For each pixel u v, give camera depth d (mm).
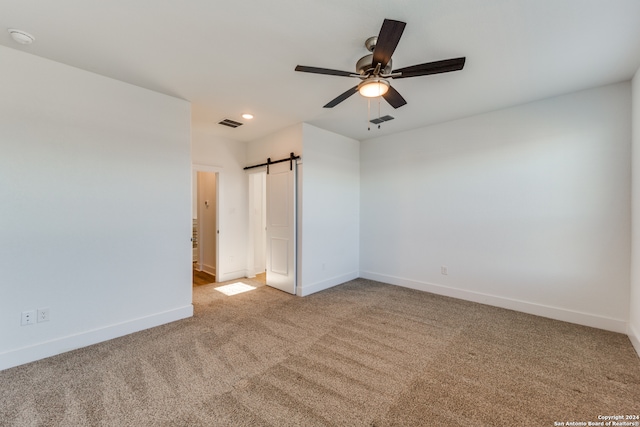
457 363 2238
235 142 4957
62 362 2223
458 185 3846
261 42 2109
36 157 2270
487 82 2736
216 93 2982
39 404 1741
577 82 2742
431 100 3182
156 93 2936
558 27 1911
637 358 2297
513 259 3402
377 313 3314
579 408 1728
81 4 1693
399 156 4492
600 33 1972
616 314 2789
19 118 2201
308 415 1664
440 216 4035
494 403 1775
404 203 4434
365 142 4961
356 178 4980
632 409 1715
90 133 2525
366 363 2234
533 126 3238
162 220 2980
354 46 2156
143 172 2846
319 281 4262
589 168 2918
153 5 1712
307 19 1854
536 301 3244
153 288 2916
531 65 2420
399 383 1979
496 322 3041
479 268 3678
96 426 1568
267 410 1703
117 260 2680
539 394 1861
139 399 1791
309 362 2246
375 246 4824
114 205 2662
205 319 3125
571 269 3029
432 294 4055
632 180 2646
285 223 4215
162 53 2252
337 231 4582
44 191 2301
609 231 2822
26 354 2211
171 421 1610
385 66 2023
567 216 3045
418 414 1679
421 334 2758
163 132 2982
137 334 2732
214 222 5293
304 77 2645
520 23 1873
